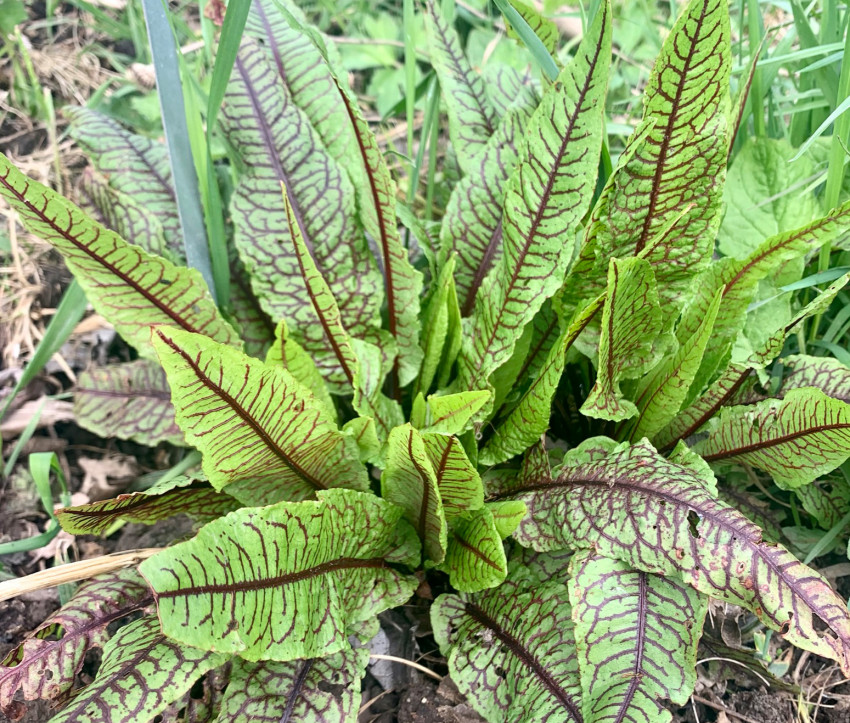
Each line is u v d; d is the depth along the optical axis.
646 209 0.33
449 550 0.37
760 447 0.34
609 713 0.28
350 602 0.34
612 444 0.34
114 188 0.43
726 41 0.28
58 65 0.60
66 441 0.48
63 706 0.30
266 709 0.31
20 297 0.51
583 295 0.36
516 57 0.62
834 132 0.37
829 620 0.27
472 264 0.41
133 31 0.61
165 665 0.30
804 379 0.36
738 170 0.44
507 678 0.32
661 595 0.30
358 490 0.37
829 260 0.42
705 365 0.37
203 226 0.40
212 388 0.27
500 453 0.37
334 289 0.40
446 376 0.41
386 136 0.62
